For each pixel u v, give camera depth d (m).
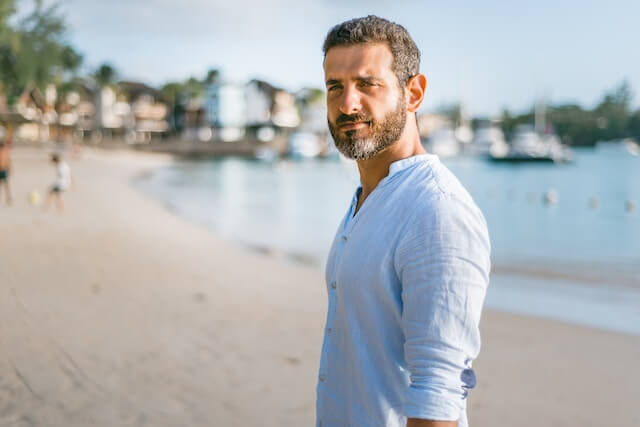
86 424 4.02
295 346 6.14
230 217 22.80
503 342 6.93
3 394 4.37
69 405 4.29
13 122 50.25
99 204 20.89
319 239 16.94
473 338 1.15
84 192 25.08
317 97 119.50
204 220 21.11
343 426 1.39
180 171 61.94
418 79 1.41
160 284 8.82
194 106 114.50
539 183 51.72
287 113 117.69
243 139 106.81
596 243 17.84
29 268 8.99
